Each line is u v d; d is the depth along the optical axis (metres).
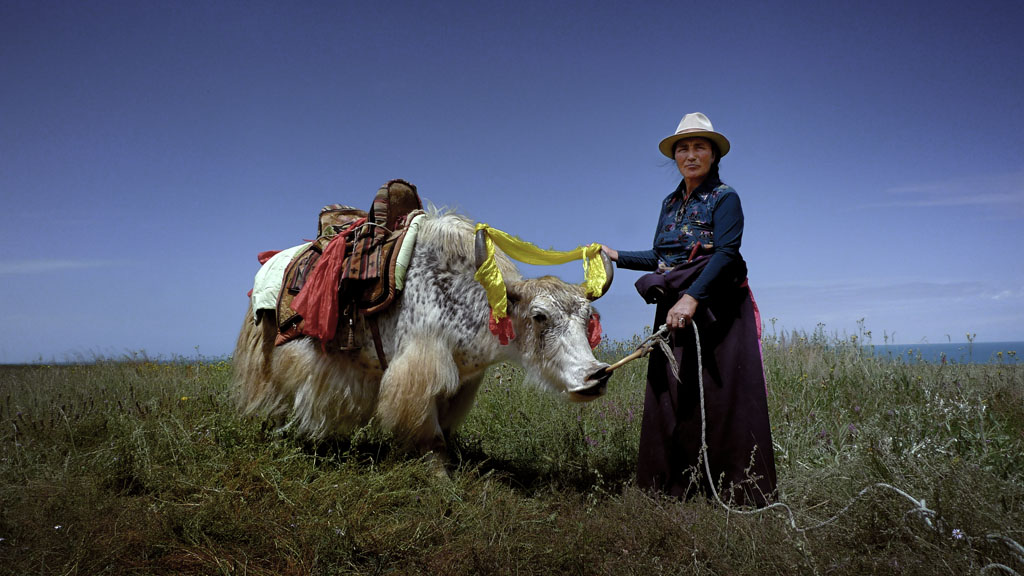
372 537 3.08
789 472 4.12
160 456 4.10
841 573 2.47
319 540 3.05
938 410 4.72
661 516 3.19
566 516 3.47
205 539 3.08
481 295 4.19
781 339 9.27
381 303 4.27
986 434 4.30
